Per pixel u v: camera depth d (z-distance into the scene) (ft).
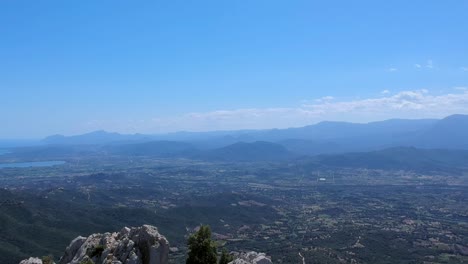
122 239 278.67
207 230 311.68
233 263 282.77
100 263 265.13
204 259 305.73
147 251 263.08
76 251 291.79
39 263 256.93
